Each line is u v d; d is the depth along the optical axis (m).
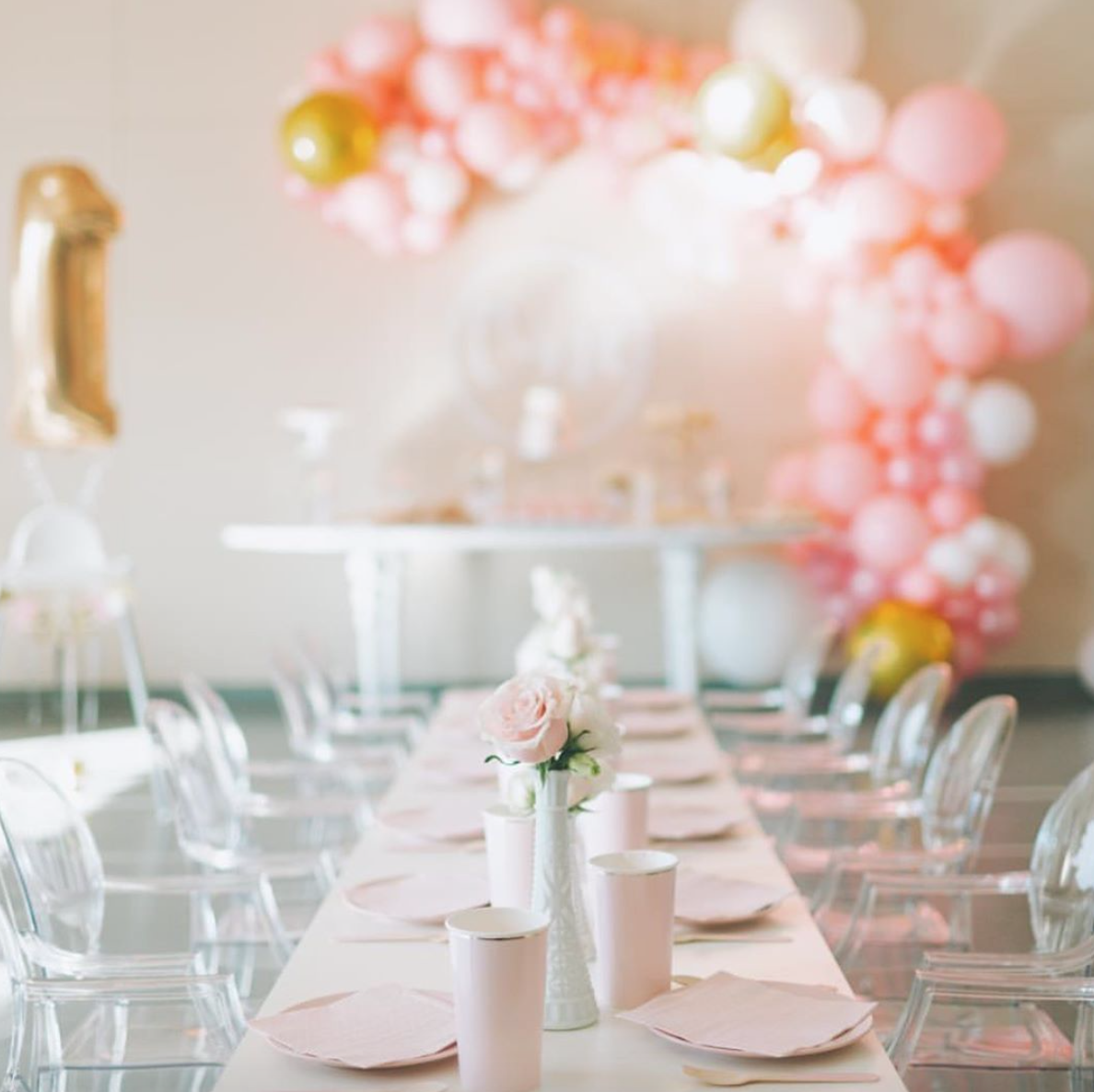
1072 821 2.57
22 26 8.87
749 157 7.21
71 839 2.70
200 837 3.46
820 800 3.52
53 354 6.50
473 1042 1.59
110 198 6.58
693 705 4.55
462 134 8.05
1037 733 7.65
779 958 2.04
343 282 8.93
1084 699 8.75
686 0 8.75
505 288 8.91
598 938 1.86
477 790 3.23
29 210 6.49
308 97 7.75
